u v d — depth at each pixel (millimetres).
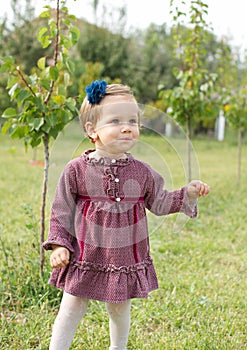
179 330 3219
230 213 7000
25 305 3494
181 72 7332
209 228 6148
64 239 2471
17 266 3877
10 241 4871
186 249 5215
